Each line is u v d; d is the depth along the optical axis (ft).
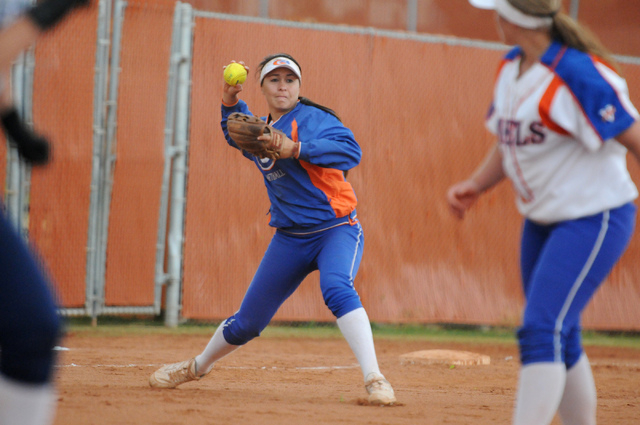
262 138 47.44
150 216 115.96
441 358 86.33
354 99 126.72
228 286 119.24
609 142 32.71
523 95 33.01
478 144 133.39
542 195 33.81
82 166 112.27
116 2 114.21
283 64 52.49
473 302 129.70
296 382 65.21
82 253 112.27
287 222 52.08
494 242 132.46
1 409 25.05
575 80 31.48
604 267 33.04
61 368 67.82
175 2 118.01
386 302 125.08
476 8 149.79
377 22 144.36
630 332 144.15
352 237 52.31
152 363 75.66
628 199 33.60
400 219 127.65
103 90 113.50
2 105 27.84
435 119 131.13
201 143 119.34
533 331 32.60
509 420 45.34
